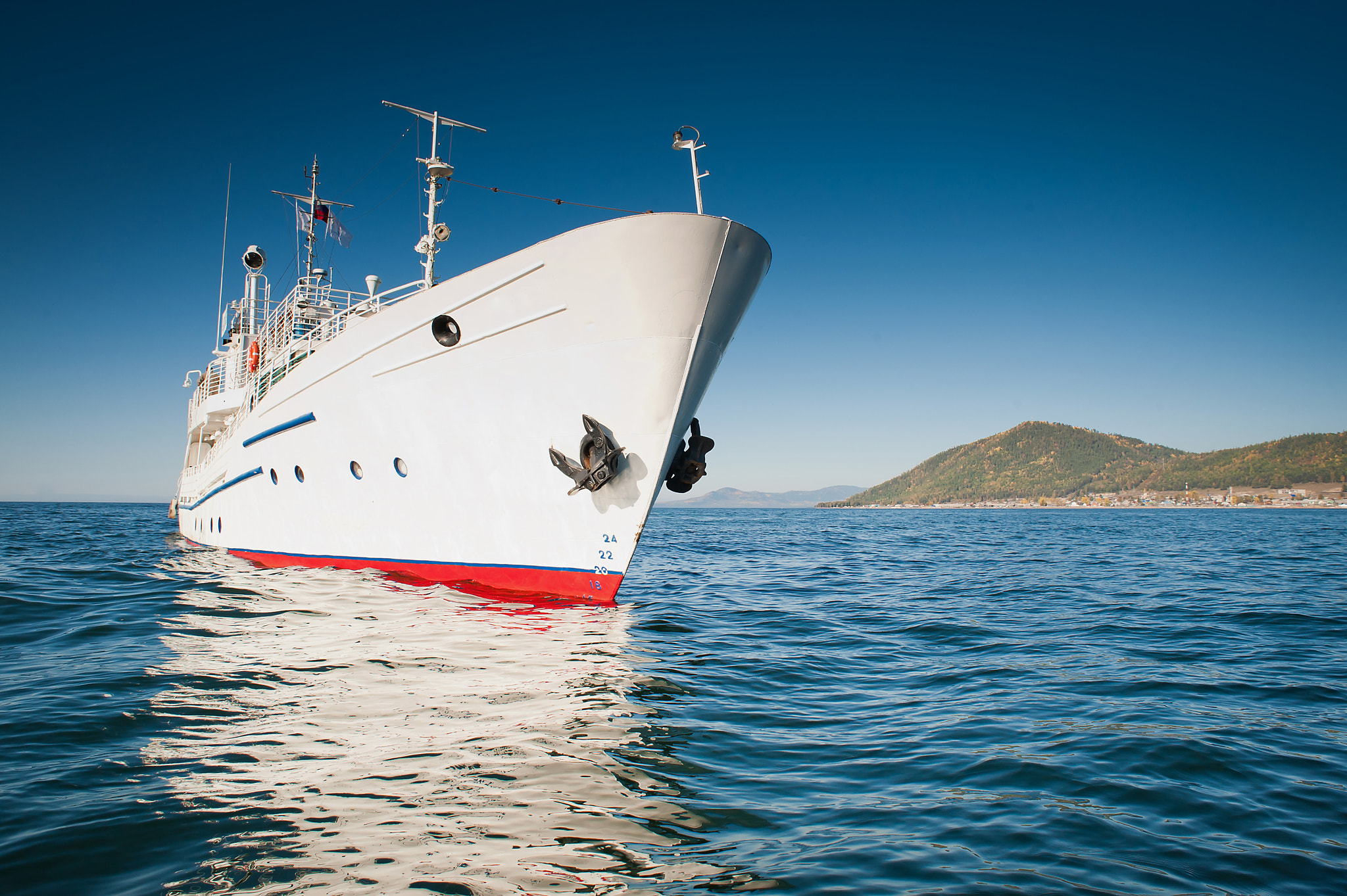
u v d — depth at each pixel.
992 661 9.53
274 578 14.51
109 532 38.09
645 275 9.66
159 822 4.37
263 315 21.97
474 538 12.17
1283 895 3.86
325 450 14.25
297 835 4.24
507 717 6.47
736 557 27.97
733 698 7.46
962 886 3.87
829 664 9.30
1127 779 5.42
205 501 24.41
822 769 5.58
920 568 23.78
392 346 12.27
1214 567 24.08
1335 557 28.25
